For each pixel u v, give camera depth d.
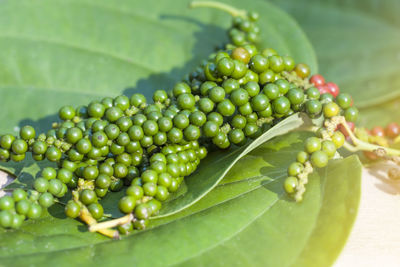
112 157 0.39
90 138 0.38
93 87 0.43
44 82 0.43
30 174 0.40
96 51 0.44
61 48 0.44
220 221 0.38
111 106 0.39
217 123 0.38
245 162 0.40
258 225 0.38
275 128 0.39
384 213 0.40
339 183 0.38
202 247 0.37
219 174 0.39
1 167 0.41
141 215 0.37
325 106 0.39
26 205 0.37
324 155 0.38
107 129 0.38
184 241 0.37
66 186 0.39
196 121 0.38
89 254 0.37
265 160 0.40
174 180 0.38
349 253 0.39
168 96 0.39
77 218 0.38
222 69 0.38
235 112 0.39
